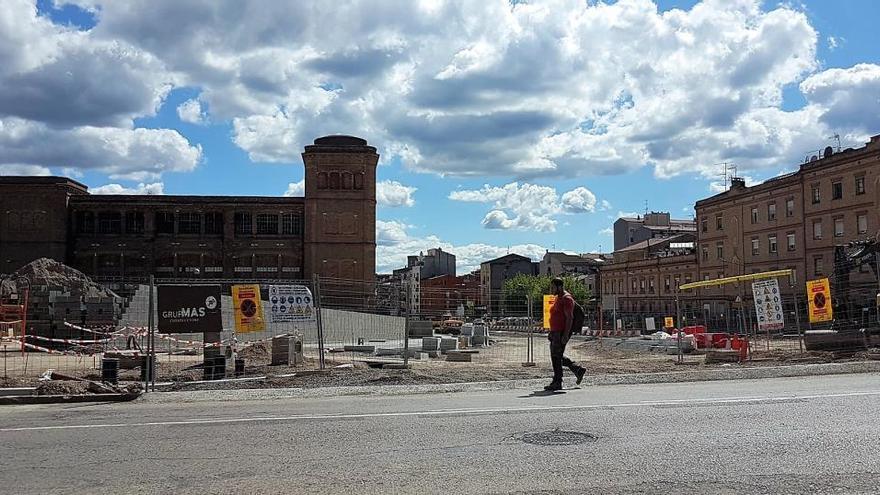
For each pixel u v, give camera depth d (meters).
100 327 31.34
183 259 78.50
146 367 14.45
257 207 79.12
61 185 76.50
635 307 90.44
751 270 68.75
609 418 9.41
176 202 78.50
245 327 16.03
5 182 76.19
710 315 61.25
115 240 78.00
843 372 16.27
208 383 15.15
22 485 6.33
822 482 6.20
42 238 76.12
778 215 64.88
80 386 13.11
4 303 32.44
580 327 13.53
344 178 77.56
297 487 6.16
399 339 41.78
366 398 12.34
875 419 9.06
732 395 11.69
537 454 7.31
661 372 16.70
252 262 78.69
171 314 14.80
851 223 56.12
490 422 9.21
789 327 37.97
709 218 76.12
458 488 6.09
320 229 76.88
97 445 8.02
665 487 6.09
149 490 6.14
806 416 9.36
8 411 11.03
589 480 6.31
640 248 94.62
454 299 44.44
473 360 26.20
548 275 115.88
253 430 8.87
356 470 6.73
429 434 8.45
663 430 8.52
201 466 6.96
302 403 11.69
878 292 25.41
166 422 9.55
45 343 30.08
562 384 13.85
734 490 5.99
